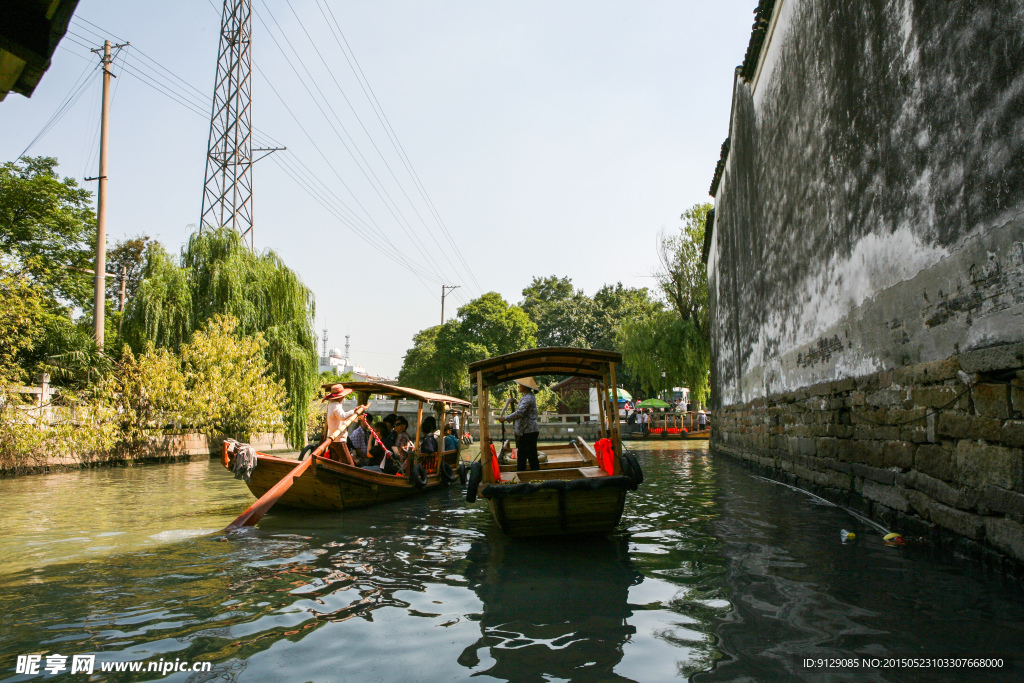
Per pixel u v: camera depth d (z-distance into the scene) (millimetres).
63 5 3393
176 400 16297
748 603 4285
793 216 9859
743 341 14797
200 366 17125
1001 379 4438
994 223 4453
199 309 18875
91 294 22641
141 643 3760
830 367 8289
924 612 3914
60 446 13602
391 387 10250
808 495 9234
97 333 16328
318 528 7480
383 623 4074
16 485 11625
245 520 7250
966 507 4887
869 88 6703
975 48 4652
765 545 6023
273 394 18031
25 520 7941
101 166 16781
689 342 27219
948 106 5070
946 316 5176
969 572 4684
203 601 4566
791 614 4023
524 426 8062
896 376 6191
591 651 3537
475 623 4047
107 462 15383
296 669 3373
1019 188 4156
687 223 27859
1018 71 4137
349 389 10469
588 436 30688
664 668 3275
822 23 8172
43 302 14453
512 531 6656
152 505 9180
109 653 3609
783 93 10211
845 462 7793
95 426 14305
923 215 5559
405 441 10438
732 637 3674
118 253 30312
